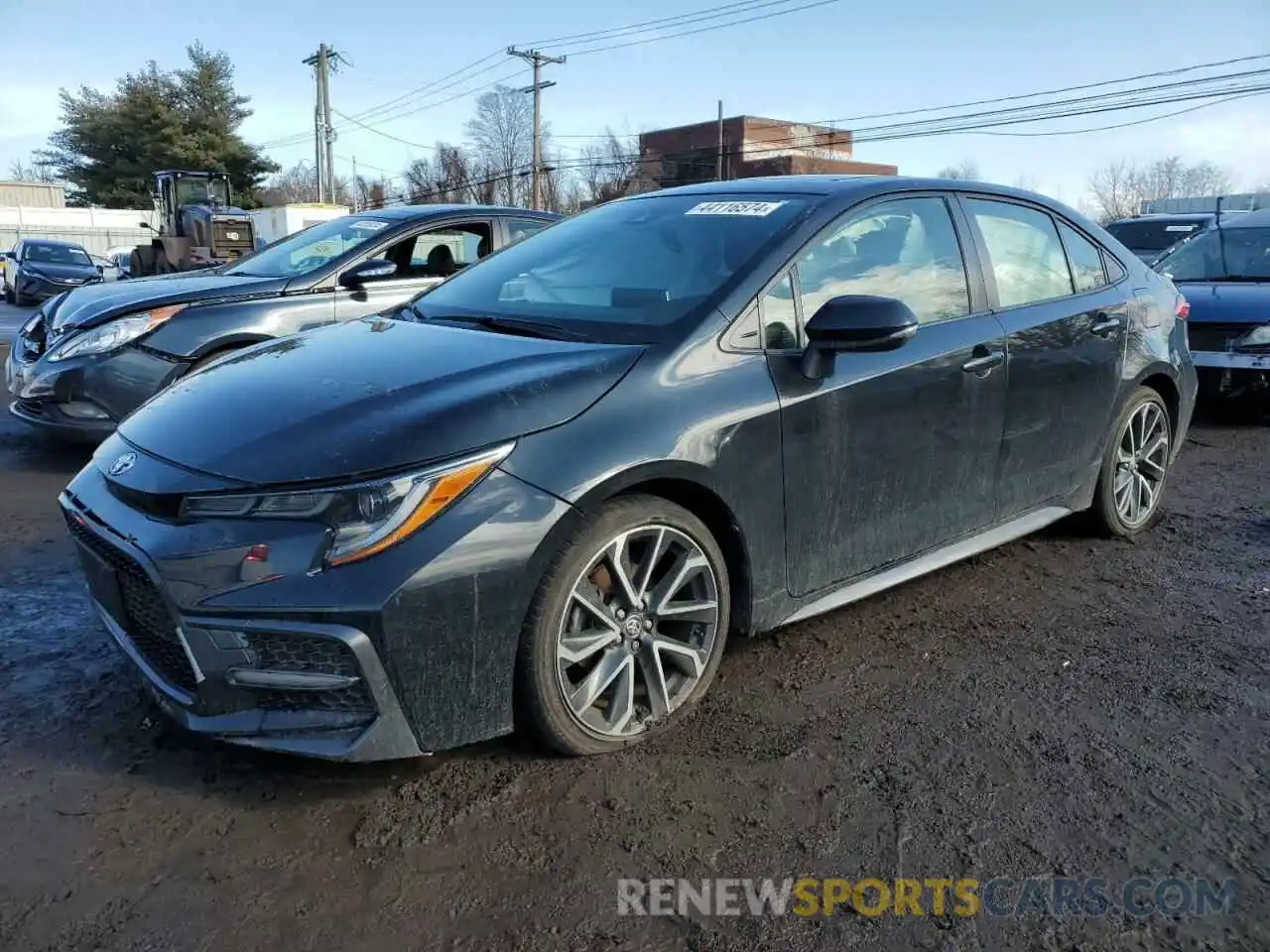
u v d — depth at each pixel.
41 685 3.09
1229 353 7.47
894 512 3.40
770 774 2.67
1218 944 2.09
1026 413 3.84
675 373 2.81
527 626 2.51
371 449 2.38
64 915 2.10
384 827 2.41
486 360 2.80
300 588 2.28
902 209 3.60
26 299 21.94
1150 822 2.50
